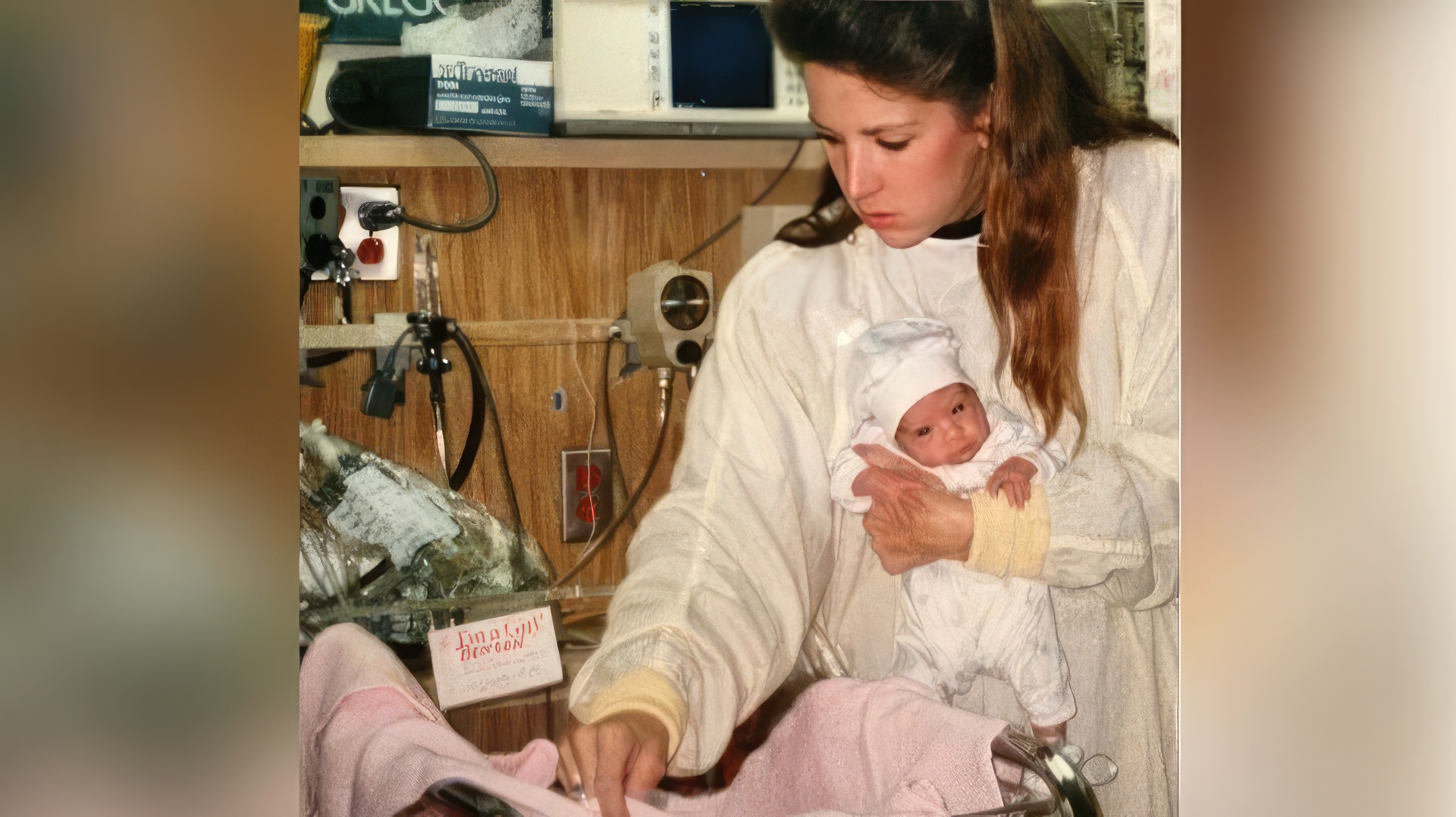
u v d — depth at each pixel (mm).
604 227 1442
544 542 1447
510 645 1442
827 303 1471
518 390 1439
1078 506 1511
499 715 1440
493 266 1430
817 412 1474
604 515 1455
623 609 1456
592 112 1432
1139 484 1525
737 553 1465
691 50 1439
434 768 1425
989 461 1497
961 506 1494
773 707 1475
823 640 1484
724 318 1460
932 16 1447
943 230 1479
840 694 1485
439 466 1430
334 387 1410
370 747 1419
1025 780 1511
